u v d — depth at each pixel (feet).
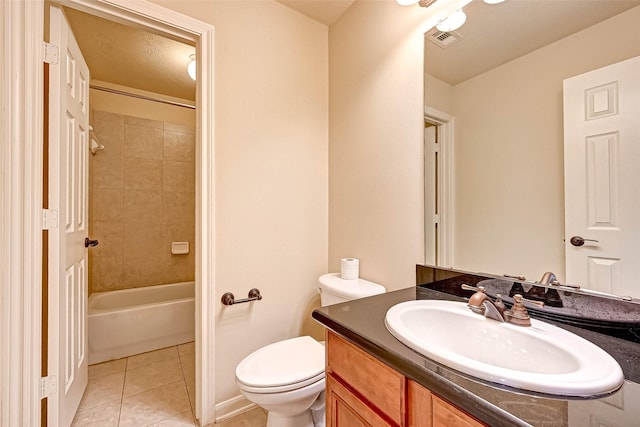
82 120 5.31
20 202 3.49
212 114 4.75
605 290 2.54
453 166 3.86
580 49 2.74
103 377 6.18
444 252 3.95
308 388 3.83
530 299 3.02
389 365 2.14
